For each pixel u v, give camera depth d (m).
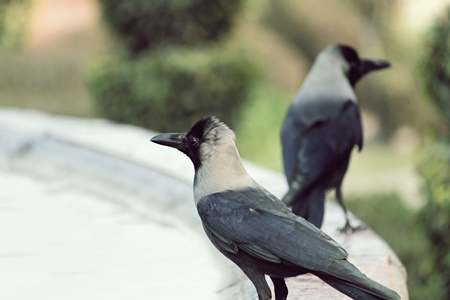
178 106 24.38
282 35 41.25
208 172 7.01
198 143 7.06
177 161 11.08
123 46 25.42
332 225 9.30
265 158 28.05
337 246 6.42
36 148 12.12
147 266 8.17
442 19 11.98
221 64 24.45
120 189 10.55
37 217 9.76
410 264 13.15
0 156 12.08
